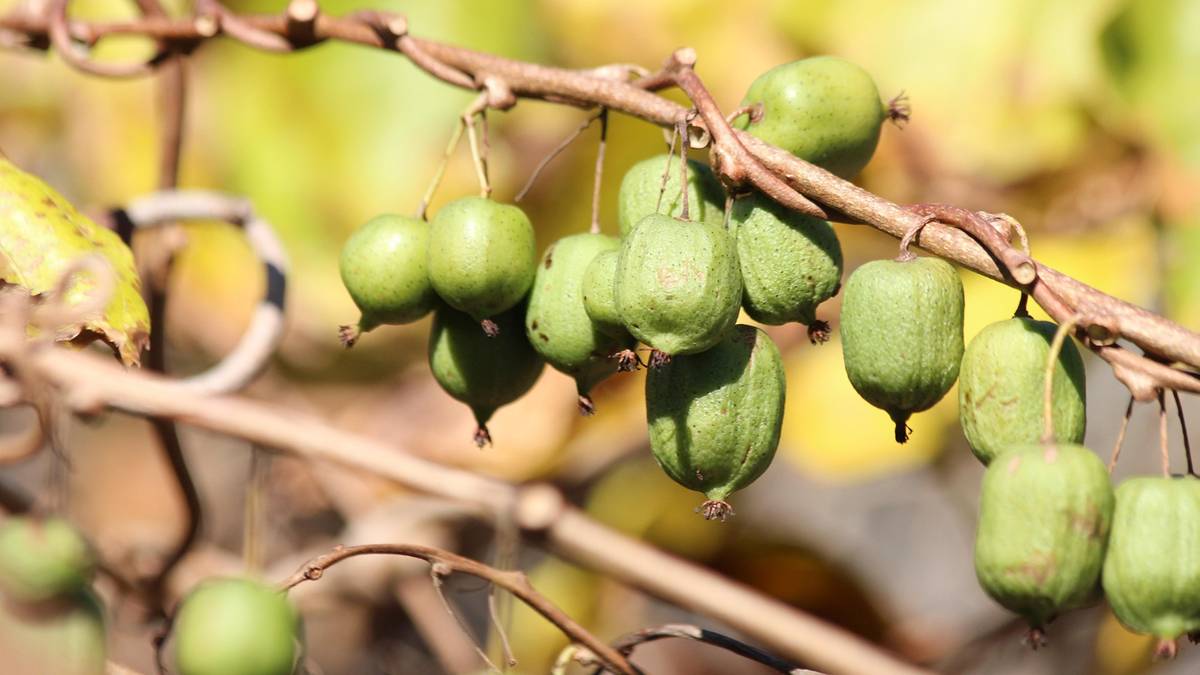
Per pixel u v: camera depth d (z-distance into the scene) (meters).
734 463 0.83
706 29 1.12
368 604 1.13
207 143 1.16
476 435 0.87
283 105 1.15
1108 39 1.07
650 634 0.85
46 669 0.82
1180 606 0.79
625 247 0.82
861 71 0.86
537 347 0.85
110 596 1.02
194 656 0.82
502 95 0.87
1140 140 1.06
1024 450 0.80
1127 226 1.08
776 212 0.83
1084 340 0.80
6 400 0.85
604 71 0.87
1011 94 1.08
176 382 0.98
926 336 0.82
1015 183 1.09
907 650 1.16
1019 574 0.79
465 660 1.11
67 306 0.87
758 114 0.85
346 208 1.14
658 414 0.83
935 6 1.10
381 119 1.14
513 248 0.85
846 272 1.13
